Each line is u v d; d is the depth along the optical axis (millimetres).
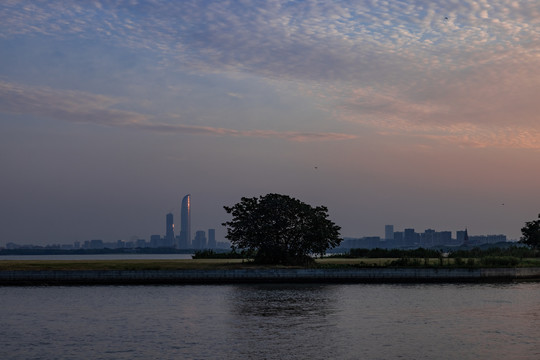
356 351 37031
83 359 35062
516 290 71500
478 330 44188
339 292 69312
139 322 48094
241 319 49406
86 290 72250
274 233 92000
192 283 79438
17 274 77938
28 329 45031
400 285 78188
